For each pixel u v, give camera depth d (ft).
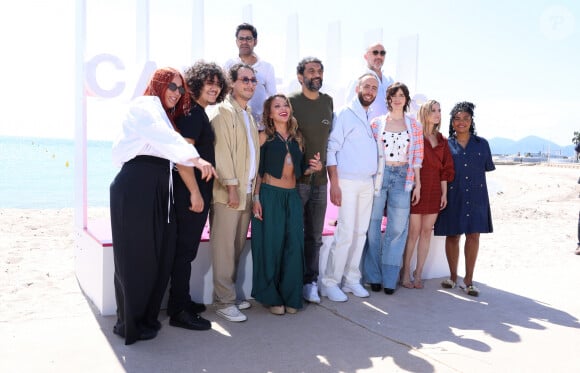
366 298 13.84
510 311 13.08
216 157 11.09
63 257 18.29
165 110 9.98
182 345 9.95
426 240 14.93
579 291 15.26
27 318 11.42
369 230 14.48
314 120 12.71
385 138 13.91
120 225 9.51
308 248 13.26
